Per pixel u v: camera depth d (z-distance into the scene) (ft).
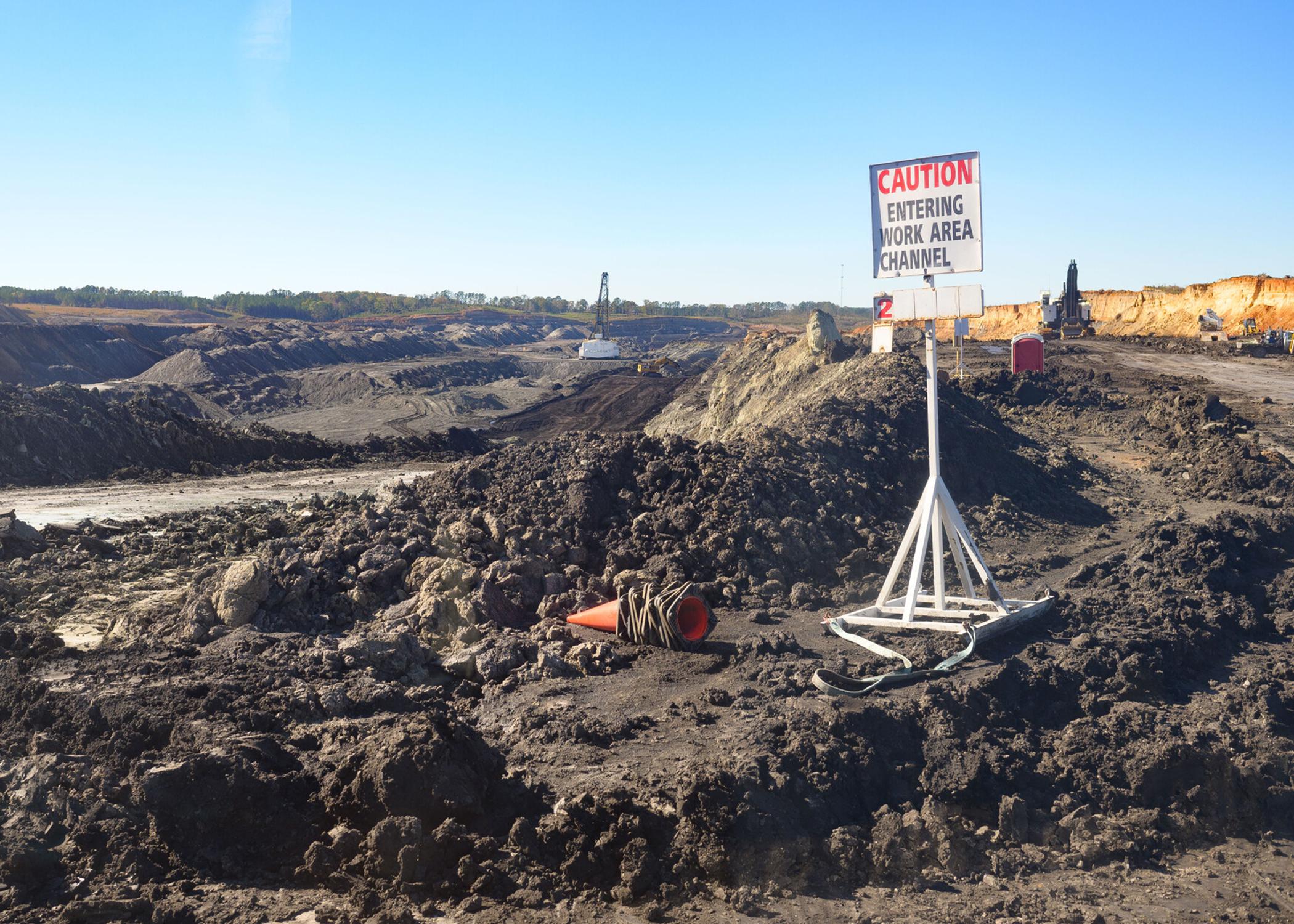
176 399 275.80
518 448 82.23
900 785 40.70
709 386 265.54
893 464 89.81
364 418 287.48
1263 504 101.30
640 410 303.27
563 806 35.65
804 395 153.17
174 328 475.72
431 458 183.93
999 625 56.90
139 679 45.62
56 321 473.67
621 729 44.16
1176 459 122.01
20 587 67.97
